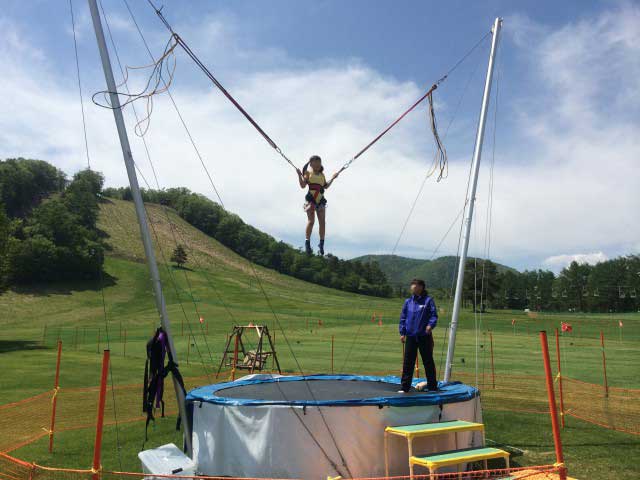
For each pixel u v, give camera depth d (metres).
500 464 9.37
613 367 25.89
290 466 7.50
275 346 39.84
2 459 9.71
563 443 10.73
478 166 12.86
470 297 124.19
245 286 140.25
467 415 8.81
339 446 7.57
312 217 8.36
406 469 7.86
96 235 152.62
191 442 8.51
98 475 5.35
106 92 7.96
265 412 7.68
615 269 165.25
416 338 9.19
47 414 13.77
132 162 7.97
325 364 27.86
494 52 13.03
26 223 154.00
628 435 11.34
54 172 187.88
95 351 35.44
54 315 90.50
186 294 117.56
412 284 9.41
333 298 141.50
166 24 7.92
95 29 7.97
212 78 8.10
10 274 48.97
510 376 21.56
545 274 197.62
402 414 8.00
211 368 25.39
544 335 5.33
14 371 23.23
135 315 88.88
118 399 16.03
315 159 8.32
